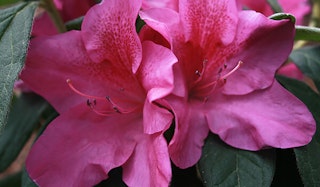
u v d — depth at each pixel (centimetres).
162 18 20
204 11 20
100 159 20
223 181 19
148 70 19
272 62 20
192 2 20
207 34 20
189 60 21
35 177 20
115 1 19
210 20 20
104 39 20
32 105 28
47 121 25
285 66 28
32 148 20
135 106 22
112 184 21
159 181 18
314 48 25
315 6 33
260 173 19
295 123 19
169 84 18
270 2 23
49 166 20
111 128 21
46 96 21
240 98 20
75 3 25
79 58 21
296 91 23
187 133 20
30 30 20
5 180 35
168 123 18
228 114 20
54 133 20
